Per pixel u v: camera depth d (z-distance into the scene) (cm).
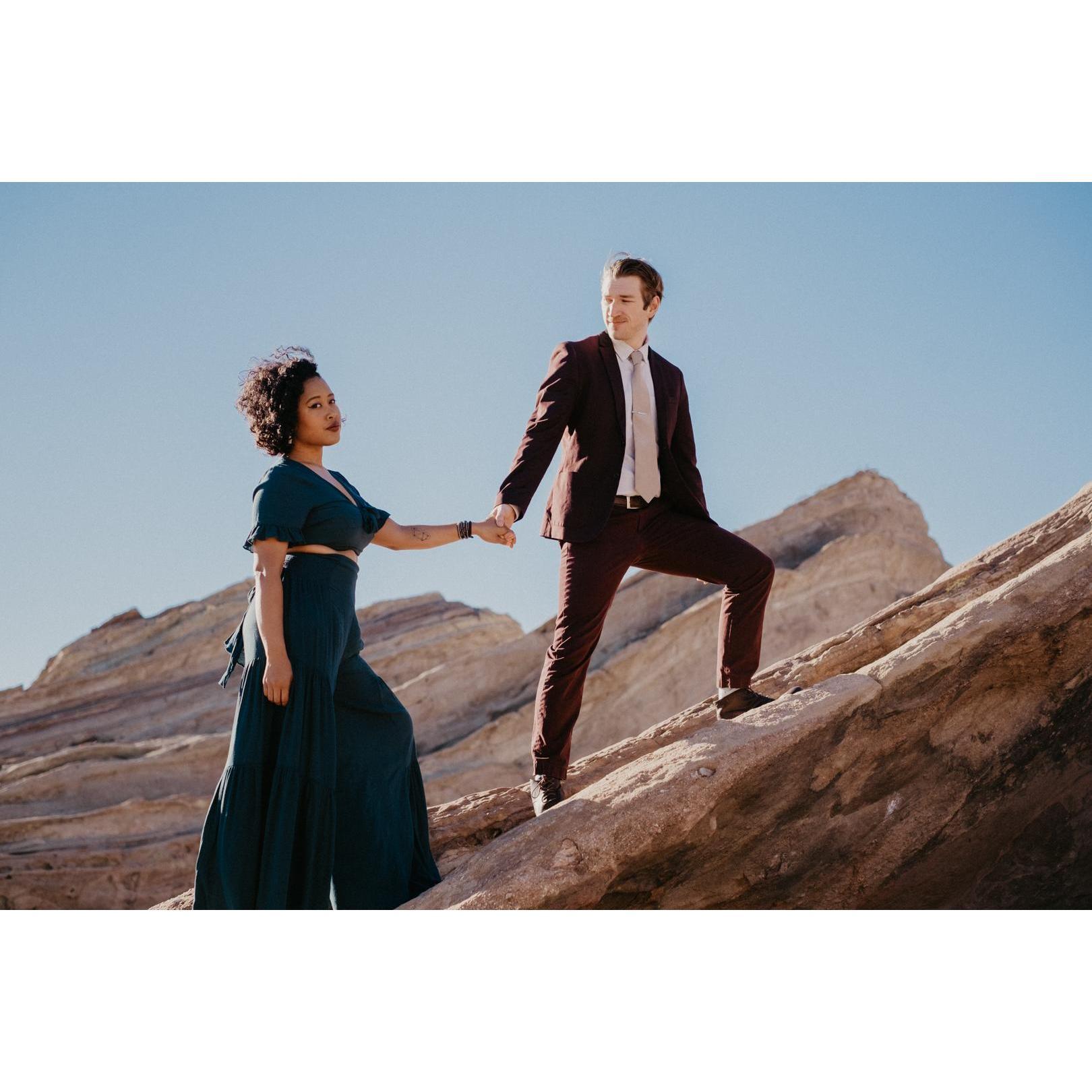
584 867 375
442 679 1731
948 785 425
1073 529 556
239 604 2111
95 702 1936
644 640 1666
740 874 398
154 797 1595
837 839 411
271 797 389
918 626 542
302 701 396
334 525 414
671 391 467
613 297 460
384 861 410
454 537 447
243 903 380
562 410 448
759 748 400
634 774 406
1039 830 432
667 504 463
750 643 454
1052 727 435
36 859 1384
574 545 448
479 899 363
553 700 440
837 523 1880
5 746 1839
